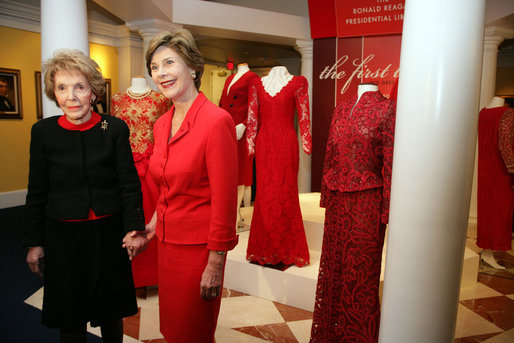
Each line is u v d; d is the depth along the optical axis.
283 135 2.75
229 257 3.01
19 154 6.15
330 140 2.04
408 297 1.30
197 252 1.44
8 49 5.84
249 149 2.86
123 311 1.71
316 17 4.41
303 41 4.87
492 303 2.85
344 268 1.94
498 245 3.38
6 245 4.16
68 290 1.60
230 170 1.38
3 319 2.57
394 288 1.33
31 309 2.72
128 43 6.97
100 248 1.62
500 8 3.80
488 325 2.54
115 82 7.22
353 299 1.91
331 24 4.40
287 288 2.74
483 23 1.21
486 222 3.42
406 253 1.29
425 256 1.26
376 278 1.91
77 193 1.59
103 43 6.86
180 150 1.41
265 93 2.78
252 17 4.61
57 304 1.61
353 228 1.90
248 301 2.81
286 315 2.61
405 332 1.32
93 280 1.62
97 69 1.64
